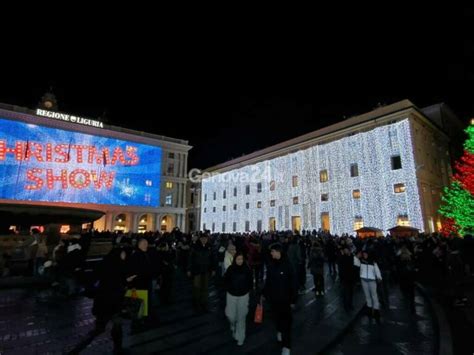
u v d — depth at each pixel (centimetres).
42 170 4341
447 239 1805
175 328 689
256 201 4838
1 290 1029
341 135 3697
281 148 4472
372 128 3403
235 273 622
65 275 925
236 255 636
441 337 632
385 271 994
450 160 3888
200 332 666
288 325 543
